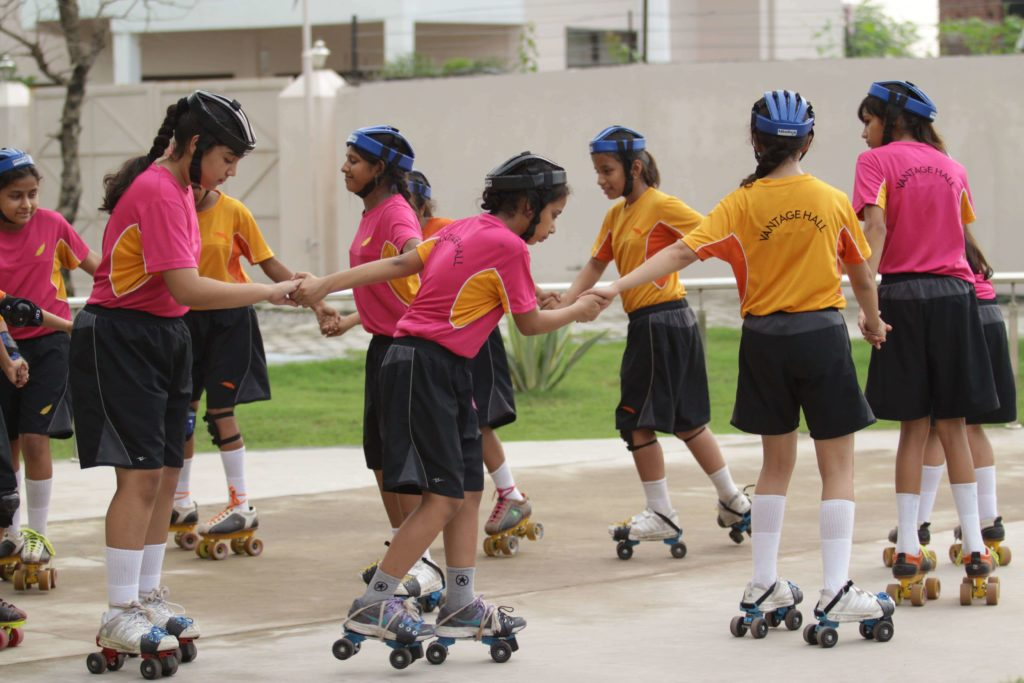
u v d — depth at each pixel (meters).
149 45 31.30
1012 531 7.29
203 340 7.16
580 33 30.02
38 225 6.43
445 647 5.10
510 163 5.16
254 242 7.29
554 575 6.64
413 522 4.98
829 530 5.28
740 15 29.84
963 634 5.37
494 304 5.09
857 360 14.77
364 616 4.95
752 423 5.43
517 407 12.98
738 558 6.96
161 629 5.04
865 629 5.31
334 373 15.68
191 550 7.37
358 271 5.19
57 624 5.80
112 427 5.03
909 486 5.92
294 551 7.25
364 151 6.11
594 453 10.16
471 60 28.61
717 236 5.31
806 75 20.34
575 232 21.22
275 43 31.09
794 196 5.24
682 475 9.21
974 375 5.92
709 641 5.36
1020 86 19.83
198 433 11.87
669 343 6.91
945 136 20.08
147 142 23.33
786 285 5.27
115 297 5.05
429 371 5.00
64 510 8.28
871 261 5.86
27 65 29.67
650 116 20.89
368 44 30.05
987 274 6.54
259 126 22.84
